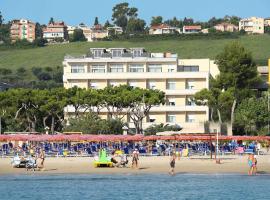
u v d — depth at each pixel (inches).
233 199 4790.8
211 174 6166.3
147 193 5049.2
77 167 6638.8
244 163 6825.8
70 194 5024.6
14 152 7780.5
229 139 7844.5
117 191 5167.3
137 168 6501.0
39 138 7568.9
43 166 6574.8
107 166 6609.3
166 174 6176.2
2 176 6107.3
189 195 4970.5
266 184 5551.2
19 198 4854.8
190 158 7327.8
